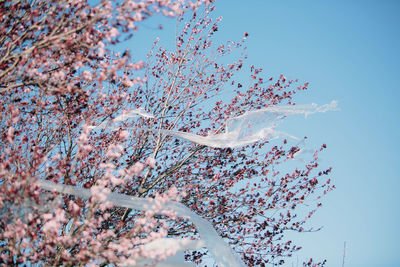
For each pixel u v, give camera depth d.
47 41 4.32
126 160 7.85
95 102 6.27
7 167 4.35
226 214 8.21
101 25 4.99
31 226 4.22
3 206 4.14
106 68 4.55
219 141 6.93
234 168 8.62
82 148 4.93
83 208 5.52
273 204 7.95
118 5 4.18
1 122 5.36
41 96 5.97
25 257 4.29
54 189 4.46
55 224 4.10
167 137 8.72
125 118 6.81
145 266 4.38
